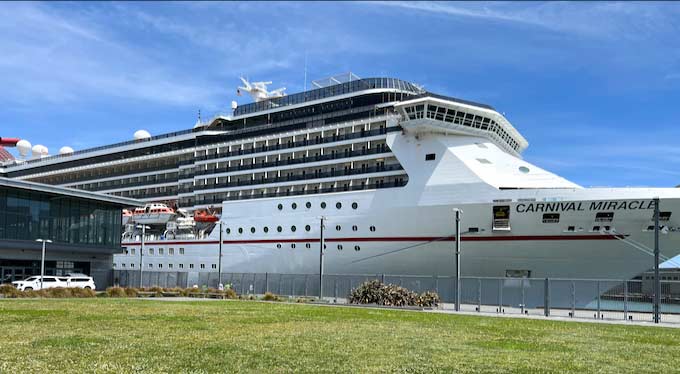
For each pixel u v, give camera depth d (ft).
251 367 40.70
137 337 55.31
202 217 177.68
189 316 81.35
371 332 64.23
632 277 121.19
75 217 180.86
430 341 57.21
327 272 147.23
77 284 164.35
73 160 233.96
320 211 148.87
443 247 131.13
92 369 38.68
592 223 118.21
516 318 93.56
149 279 184.14
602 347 56.03
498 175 127.24
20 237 165.89
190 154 197.06
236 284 162.71
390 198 137.08
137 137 220.43
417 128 135.85
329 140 155.84
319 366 41.63
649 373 41.98
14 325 64.59
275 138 168.35
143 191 214.69
